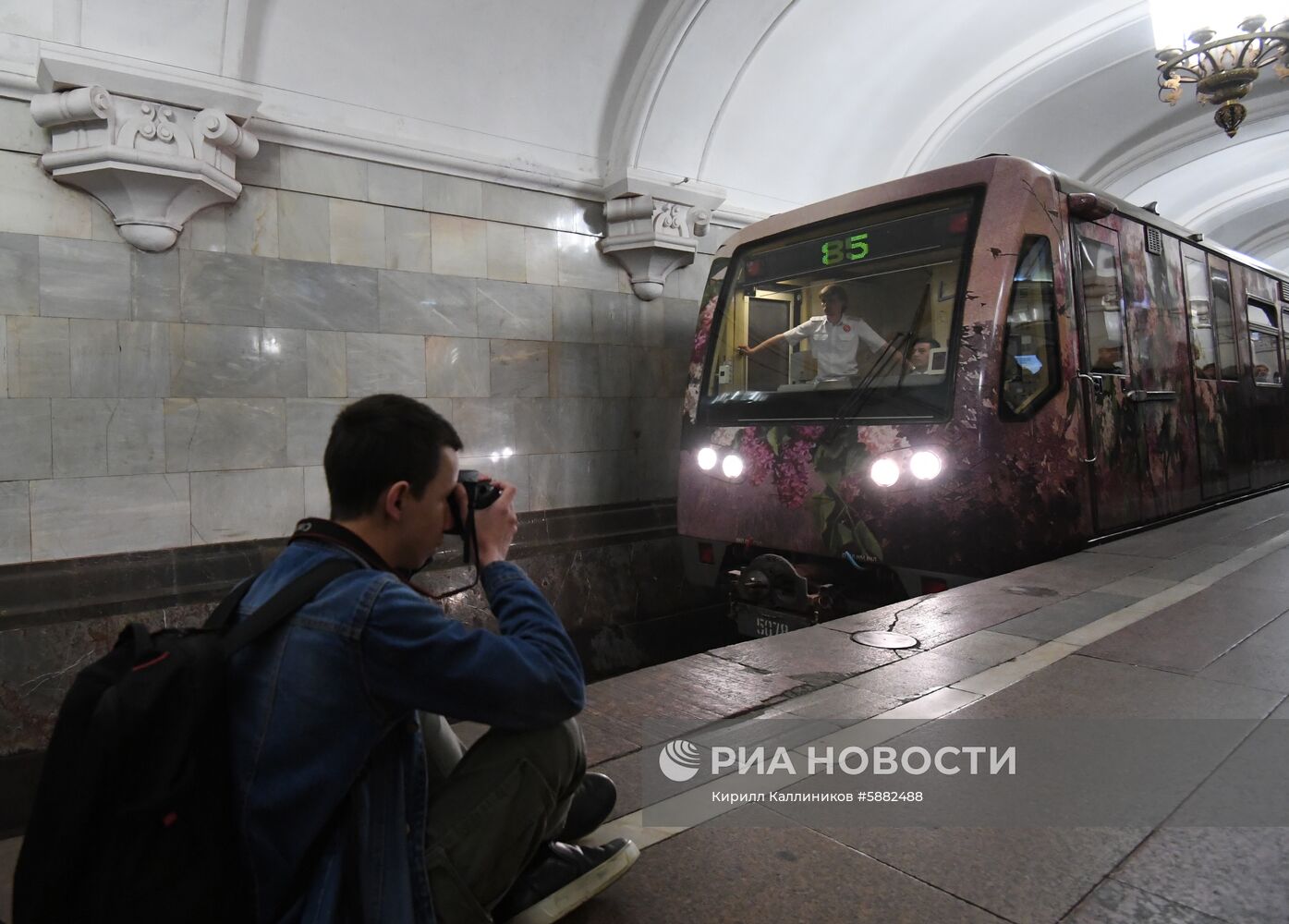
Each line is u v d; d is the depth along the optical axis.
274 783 1.15
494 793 1.42
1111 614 3.89
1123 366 5.92
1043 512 4.97
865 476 5.10
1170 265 6.81
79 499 5.31
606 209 7.80
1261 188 17.88
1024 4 9.52
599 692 2.99
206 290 5.75
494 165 7.03
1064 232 5.22
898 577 5.05
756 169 9.23
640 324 8.27
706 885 1.82
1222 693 2.86
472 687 1.25
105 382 5.39
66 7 4.84
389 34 6.25
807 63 8.57
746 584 5.56
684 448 6.29
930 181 5.30
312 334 6.21
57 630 4.97
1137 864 1.86
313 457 6.23
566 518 7.59
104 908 1.03
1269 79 12.31
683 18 7.02
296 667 1.17
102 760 1.01
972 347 4.79
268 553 5.95
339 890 1.20
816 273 5.73
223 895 1.09
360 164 6.40
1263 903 1.70
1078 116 12.34
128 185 5.18
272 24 5.75
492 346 7.21
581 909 1.74
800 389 5.64
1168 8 7.15
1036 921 1.66
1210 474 7.24
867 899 1.75
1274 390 9.00
